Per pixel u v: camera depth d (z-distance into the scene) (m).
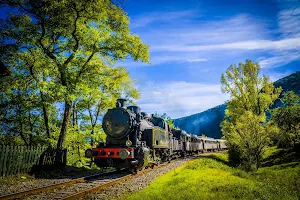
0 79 13.12
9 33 12.45
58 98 12.62
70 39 14.29
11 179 9.38
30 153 11.12
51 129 16.52
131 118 12.93
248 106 23.05
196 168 12.33
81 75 13.80
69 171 12.73
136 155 11.72
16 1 12.04
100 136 17.52
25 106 13.20
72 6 12.21
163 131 16.77
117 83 16.17
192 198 6.04
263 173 14.12
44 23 12.75
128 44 14.40
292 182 10.39
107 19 13.95
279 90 22.64
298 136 23.86
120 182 9.00
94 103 17.83
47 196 6.53
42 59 13.51
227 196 6.48
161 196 6.17
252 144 17.50
